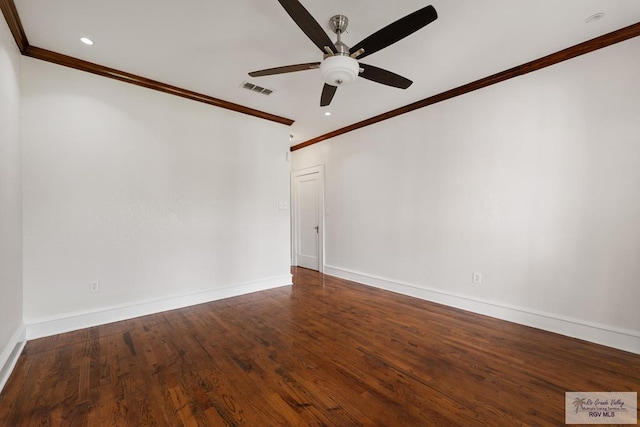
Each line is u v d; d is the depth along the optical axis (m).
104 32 2.25
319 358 2.20
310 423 1.53
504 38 2.34
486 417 1.57
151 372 2.00
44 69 2.52
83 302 2.73
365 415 1.59
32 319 2.48
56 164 2.58
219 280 3.68
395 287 4.02
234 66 2.79
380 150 4.20
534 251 2.74
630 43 2.22
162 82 3.11
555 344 2.40
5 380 1.85
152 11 2.01
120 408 1.64
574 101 2.49
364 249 4.48
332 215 5.07
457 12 2.02
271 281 4.22
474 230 3.17
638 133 2.21
